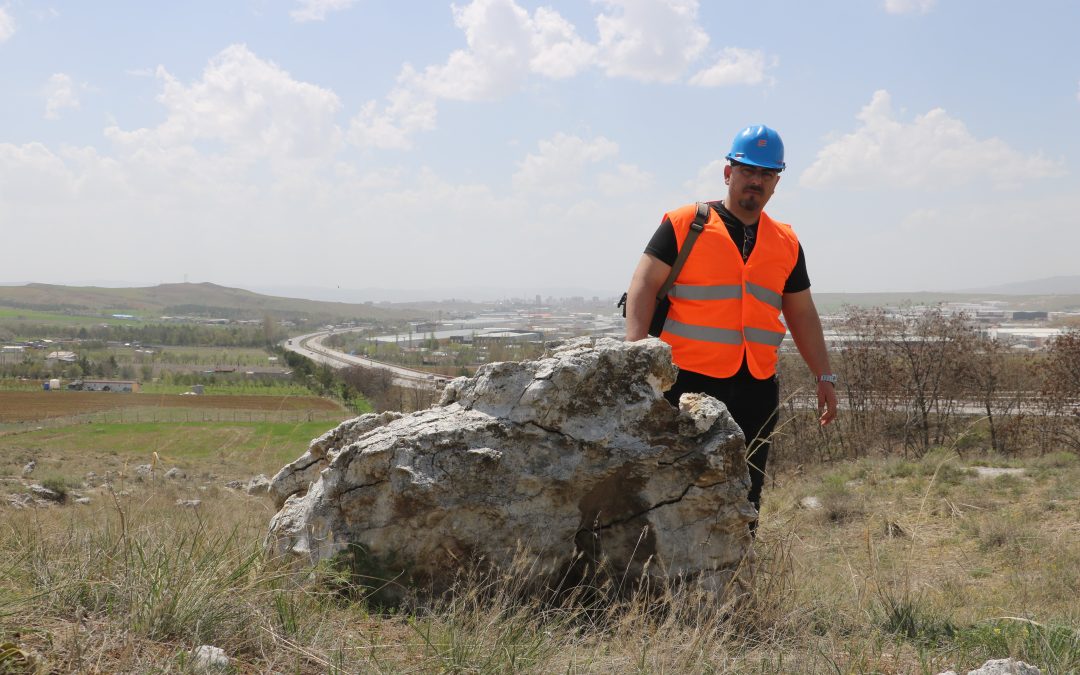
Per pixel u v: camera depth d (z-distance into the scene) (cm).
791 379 1136
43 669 221
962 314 1984
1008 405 1853
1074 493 890
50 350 12062
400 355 12112
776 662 293
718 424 366
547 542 352
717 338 417
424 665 260
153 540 346
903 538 735
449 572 350
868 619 364
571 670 263
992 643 328
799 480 1223
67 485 1456
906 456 1686
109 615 269
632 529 359
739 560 362
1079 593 523
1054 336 1939
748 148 418
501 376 369
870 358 1906
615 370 366
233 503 834
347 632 292
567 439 358
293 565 354
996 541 707
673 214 431
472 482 351
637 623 315
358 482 359
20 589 285
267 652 263
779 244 435
